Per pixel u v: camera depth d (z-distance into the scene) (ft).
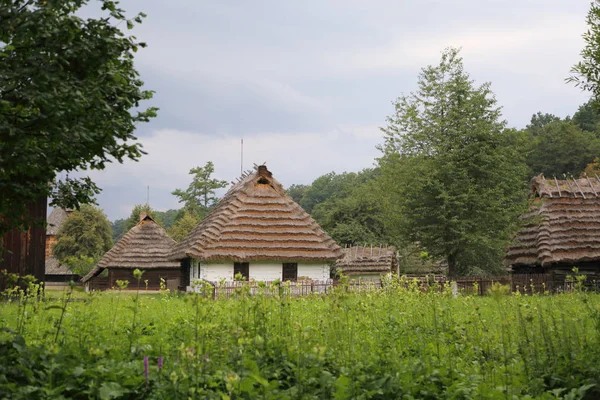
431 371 24.14
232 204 120.06
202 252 113.09
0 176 25.48
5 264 74.74
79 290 26.68
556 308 47.06
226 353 22.75
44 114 23.84
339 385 20.39
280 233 117.91
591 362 25.31
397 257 160.66
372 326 35.78
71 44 24.03
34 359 22.50
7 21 23.26
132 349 25.72
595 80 40.01
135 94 25.99
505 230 110.93
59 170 27.14
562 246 109.91
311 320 39.91
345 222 207.10
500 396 21.01
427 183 108.68
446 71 116.47
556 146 242.37
